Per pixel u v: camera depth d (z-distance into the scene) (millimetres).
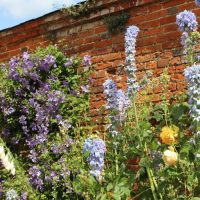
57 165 4961
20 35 5824
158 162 3508
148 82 4375
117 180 3580
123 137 4039
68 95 5273
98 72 5078
